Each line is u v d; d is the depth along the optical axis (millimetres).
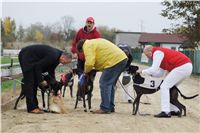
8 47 56344
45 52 10695
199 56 30281
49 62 10672
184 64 10586
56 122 9430
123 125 9281
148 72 10711
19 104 12617
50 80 10961
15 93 14484
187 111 11984
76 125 9086
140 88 10938
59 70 26094
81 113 11047
